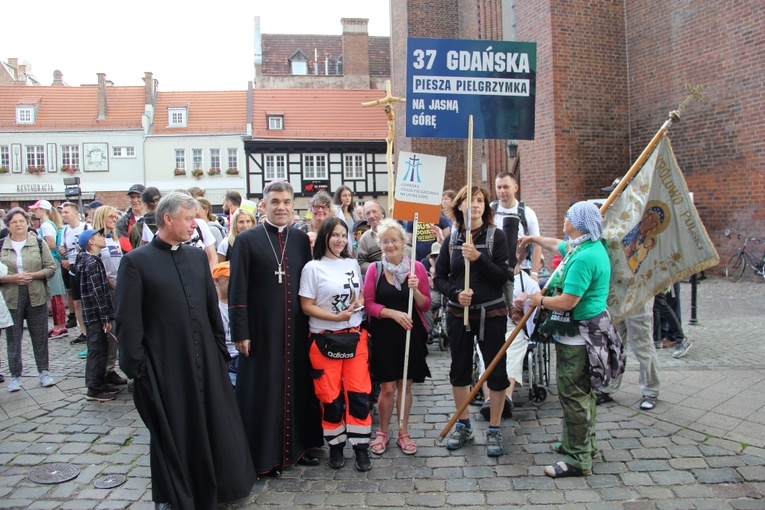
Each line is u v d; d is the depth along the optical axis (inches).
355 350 174.9
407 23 1085.1
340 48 2003.0
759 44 472.7
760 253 482.3
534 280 229.5
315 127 1518.2
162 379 144.2
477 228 181.6
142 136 1557.6
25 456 184.9
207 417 150.8
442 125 190.2
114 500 156.8
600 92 574.2
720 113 507.8
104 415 221.8
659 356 275.3
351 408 174.6
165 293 146.6
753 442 177.2
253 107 1562.5
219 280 201.6
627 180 176.2
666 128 176.7
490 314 178.4
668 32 545.3
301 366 177.8
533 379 220.5
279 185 177.8
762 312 373.4
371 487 161.9
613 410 209.0
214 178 1549.0
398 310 182.4
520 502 151.0
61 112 1598.2
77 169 1567.4
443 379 260.8
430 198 190.4
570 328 161.3
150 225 257.4
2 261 257.8
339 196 323.6
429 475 167.9
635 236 178.4
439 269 189.2
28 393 250.8
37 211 411.8
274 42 1968.5
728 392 219.1
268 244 175.5
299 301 177.6
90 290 236.7
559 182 557.0
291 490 161.5
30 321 258.4
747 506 144.6
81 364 303.0
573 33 563.8
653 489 154.6
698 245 174.9
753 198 485.1
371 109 1565.0
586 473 163.2
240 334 168.1
